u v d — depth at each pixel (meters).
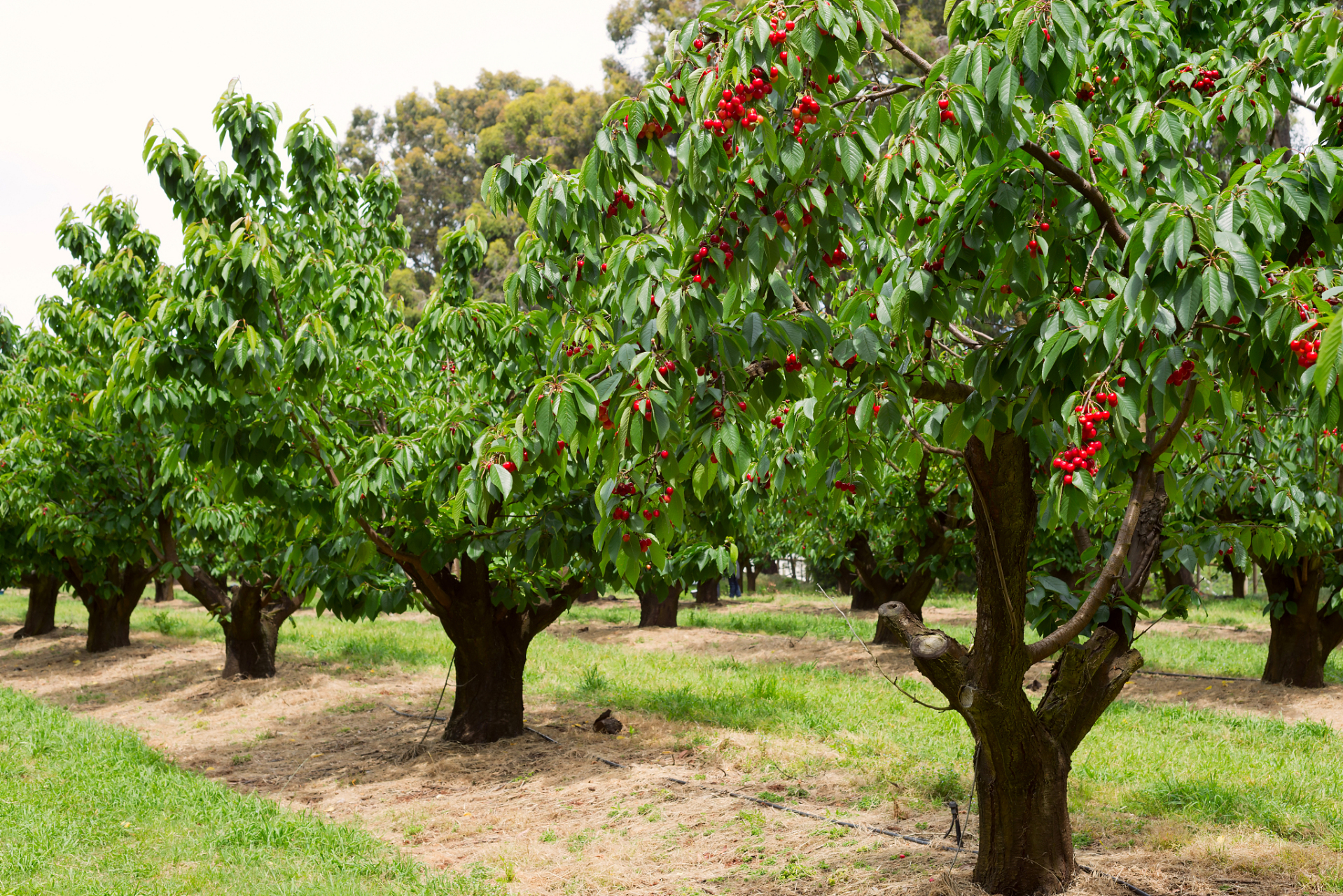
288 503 6.81
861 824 5.57
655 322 3.41
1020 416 3.32
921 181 3.33
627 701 9.97
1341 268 3.10
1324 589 11.12
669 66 3.43
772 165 3.27
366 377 8.11
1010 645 4.08
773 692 10.25
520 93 34.66
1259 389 3.34
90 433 11.36
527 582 8.20
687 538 7.63
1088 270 3.35
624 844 5.61
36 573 17.39
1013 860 4.32
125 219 10.83
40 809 6.37
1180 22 5.68
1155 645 14.51
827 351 3.58
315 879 5.02
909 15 20.09
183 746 9.18
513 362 7.51
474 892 4.87
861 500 12.00
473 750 8.01
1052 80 2.91
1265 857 4.80
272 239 7.69
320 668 12.94
